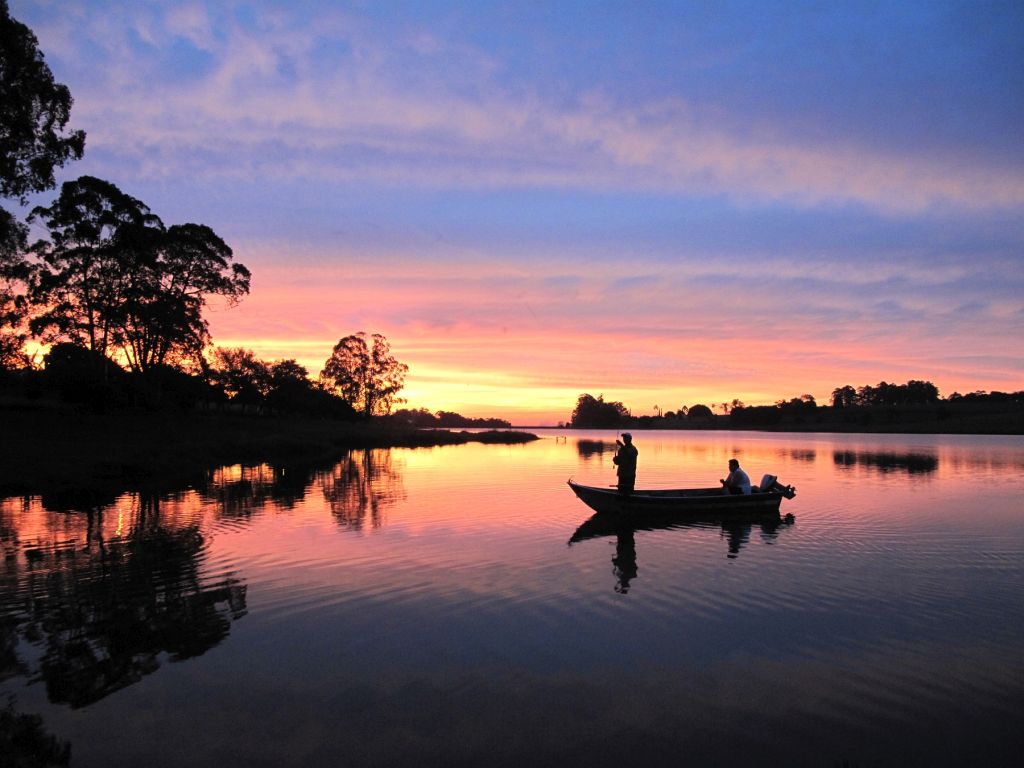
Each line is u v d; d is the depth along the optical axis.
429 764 4.81
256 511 16.78
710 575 10.09
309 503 18.38
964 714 5.57
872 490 21.41
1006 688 6.05
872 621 7.90
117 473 25.88
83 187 42.34
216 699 5.86
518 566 10.66
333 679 6.27
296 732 5.27
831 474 27.97
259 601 8.76
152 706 5.73
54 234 42.53
